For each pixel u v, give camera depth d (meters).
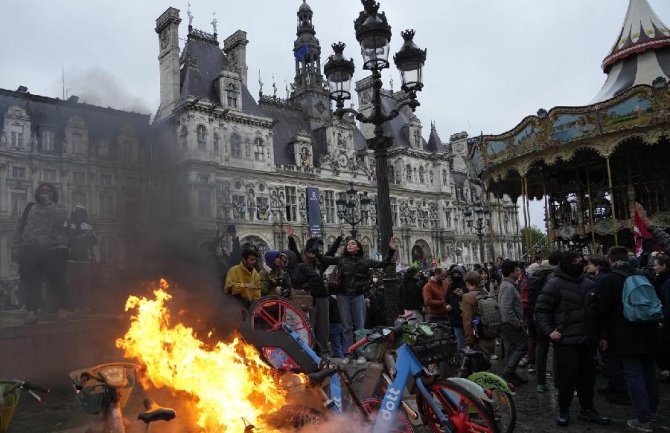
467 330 8.91
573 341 6.94
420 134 66.50
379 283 16.95
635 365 6.79
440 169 66.62
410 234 60.91
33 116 31.33
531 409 7.91
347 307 10.52
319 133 56.53
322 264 10.53
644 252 11.91
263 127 47.56
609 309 6.96
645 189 25.42
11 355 7.35
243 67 51.12
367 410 5.70
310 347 5.99
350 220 30.25
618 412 7.72
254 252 7.87
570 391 6.99
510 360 9.27
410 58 12.43
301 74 61.31
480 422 5.27
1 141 29.97
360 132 65.00
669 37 22.38
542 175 26.27
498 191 28.14
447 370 6.90
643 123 18.08
